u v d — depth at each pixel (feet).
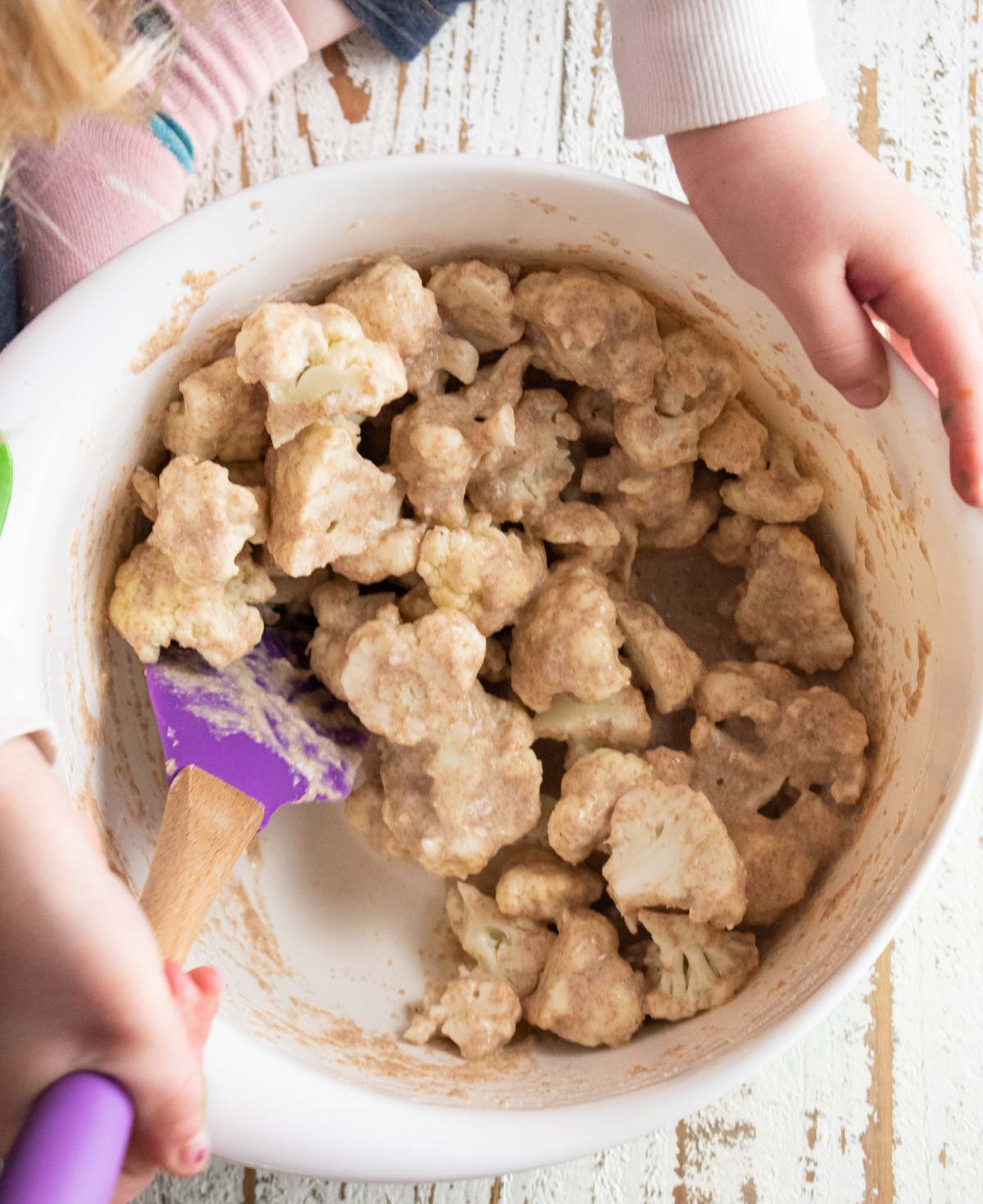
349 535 1.99
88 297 1.87
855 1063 2.20
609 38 2.39
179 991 1.71
